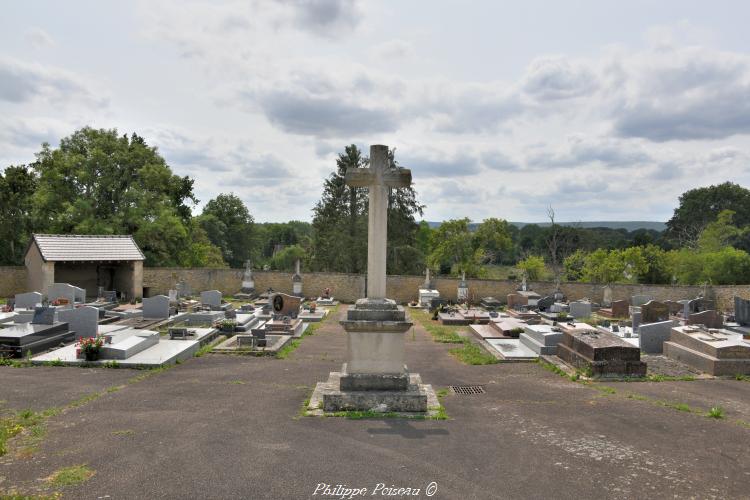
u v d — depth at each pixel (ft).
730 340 46.65
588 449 25.26
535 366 48.91
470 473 22.27
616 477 22.06
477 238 183.93
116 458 23.36
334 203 178.70
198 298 115.34
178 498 19.62
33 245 94.84
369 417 29.60
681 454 24.72
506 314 92.84
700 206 221.46
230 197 284.20
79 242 99.96
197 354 51.39
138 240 135.64
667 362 49.03
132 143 142.82
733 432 27.96
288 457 23.67
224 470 22.17
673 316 86.89
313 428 27.73
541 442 26.17
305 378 41.09
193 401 33.27
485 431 27.78
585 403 34.12
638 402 34.40
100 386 36.91
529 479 21.76
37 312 52.01
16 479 21.07
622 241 237.25
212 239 256.52
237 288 125.29
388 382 31.35
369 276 32.53
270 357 51.29
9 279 102.53
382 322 31.14
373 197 32.35
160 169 134.10
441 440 26.21
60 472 21.79
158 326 69.10
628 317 92.58
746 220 213.46
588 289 120.57
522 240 301.43
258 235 316.81
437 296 111.96
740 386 39.78
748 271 123.44
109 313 76.84
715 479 21.94
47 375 40.06
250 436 26.40
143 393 35.19
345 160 176.55
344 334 70.59
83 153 134.72
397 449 24.88
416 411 30.73
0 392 34.58
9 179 138.72
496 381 41.75
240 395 34.96
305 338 65.98
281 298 77.97
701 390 38.29
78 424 28.14
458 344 63.82
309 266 189.78
